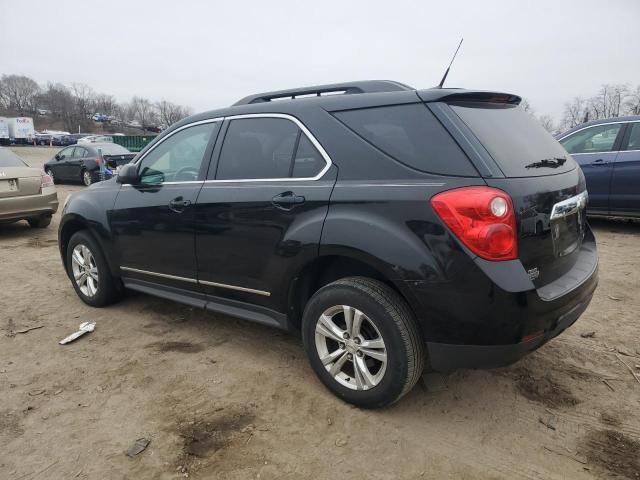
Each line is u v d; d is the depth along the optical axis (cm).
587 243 323
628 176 696
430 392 299
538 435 260
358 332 271
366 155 268
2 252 684
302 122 298
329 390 298
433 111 256
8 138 6009
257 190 308
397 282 248
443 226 236
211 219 332
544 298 240
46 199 802
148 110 11400
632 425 268
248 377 321
